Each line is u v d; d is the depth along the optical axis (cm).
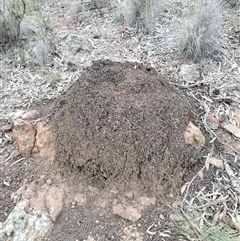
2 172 142
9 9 206
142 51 191
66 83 175
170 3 219
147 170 130
